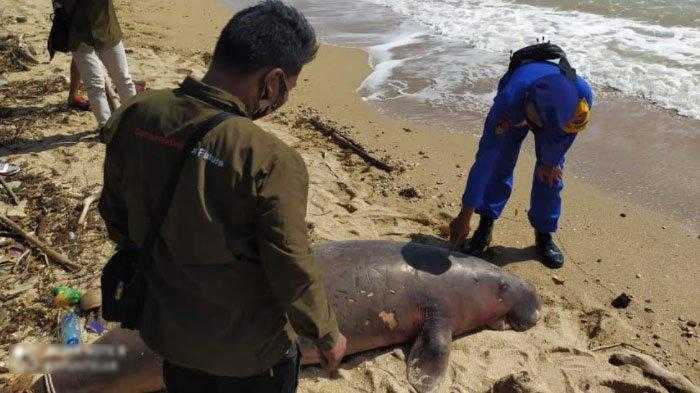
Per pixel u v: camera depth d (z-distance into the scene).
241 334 2.04
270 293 2.03
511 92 4.14
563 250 4.98
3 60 7.88
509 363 3.86
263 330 2.07
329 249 4.14
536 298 4.36
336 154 6.29
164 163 1.85
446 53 9.18
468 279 4.14
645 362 3.79
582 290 4.55
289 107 7.43
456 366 3.81
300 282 1.86
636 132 6.67
